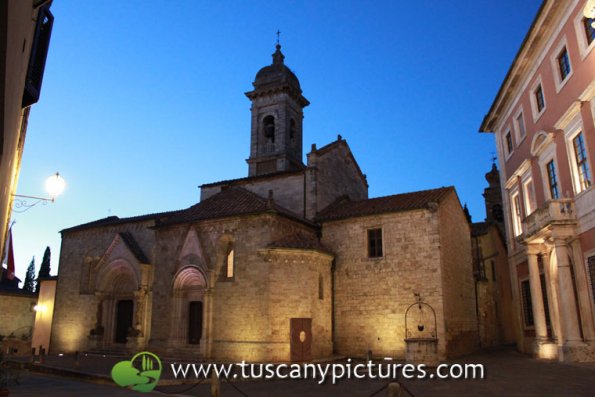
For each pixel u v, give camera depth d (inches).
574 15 826.2
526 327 1139.9
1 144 206.8
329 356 1145.4
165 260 1256.2
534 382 618.2
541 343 960.9
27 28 237.9
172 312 1186.0
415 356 862.5
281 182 1454.2
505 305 1732.3
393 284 1159.0
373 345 1148.5
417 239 1155.3
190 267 1184.8
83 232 1608.0
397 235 1183.6
